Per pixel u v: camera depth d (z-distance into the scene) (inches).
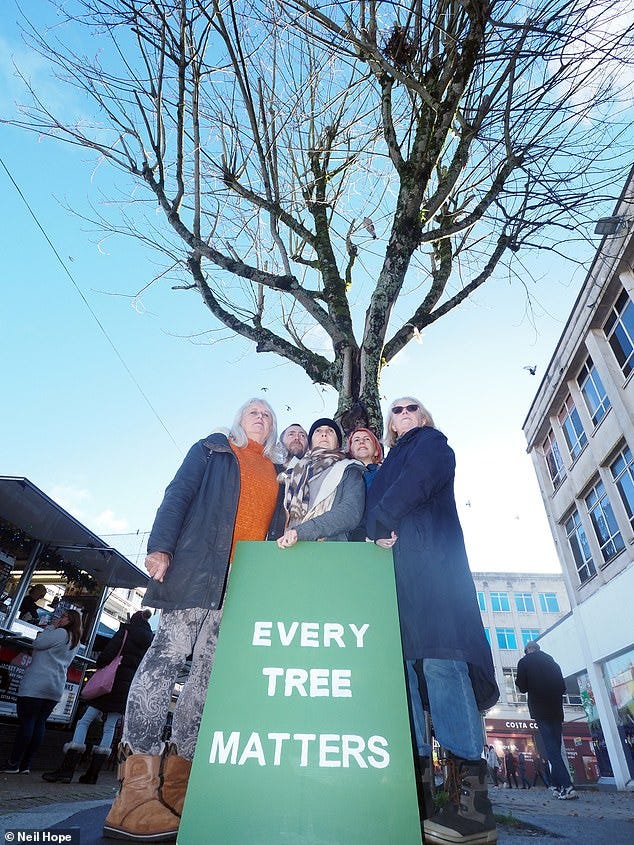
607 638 555.2
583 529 654.5
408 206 172.6
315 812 61.5
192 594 83.4
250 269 183.9
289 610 79.7
